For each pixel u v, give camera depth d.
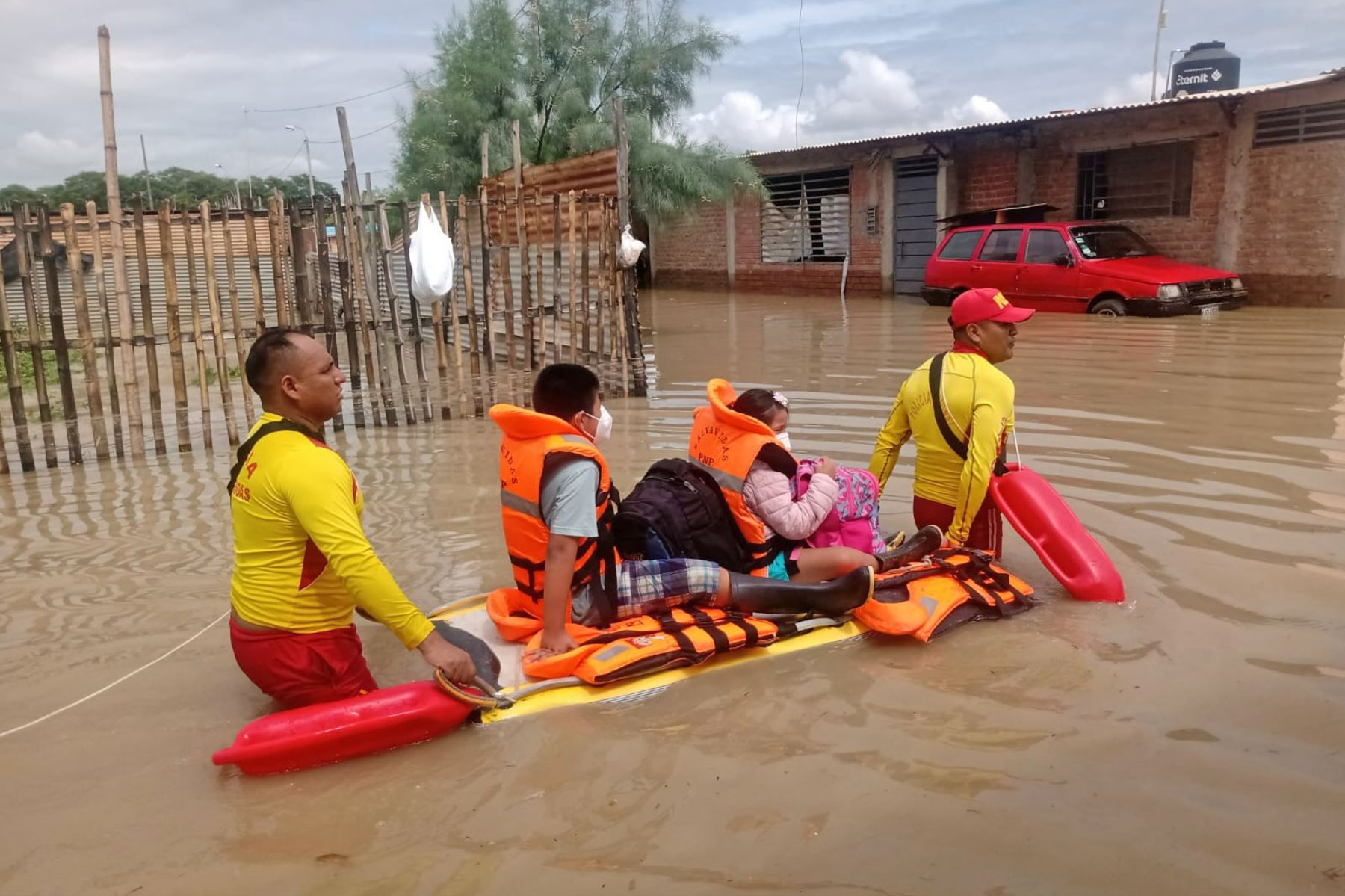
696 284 22.89
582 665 3.37
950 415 4.31
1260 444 6.22
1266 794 2.64
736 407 4.21
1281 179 13.27
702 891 2.34
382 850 2.57
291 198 8.02
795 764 2.89
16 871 2.53
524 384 8.52
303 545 3.13
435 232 7.72
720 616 3.65
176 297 7.13
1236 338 10.45
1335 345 9.80
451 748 3.08
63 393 6.93
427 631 3.13
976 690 3.32
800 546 4.09
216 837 2.65
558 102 17.48
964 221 17.27
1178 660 3.46
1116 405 7.48
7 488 6.35
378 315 8.02
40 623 4.13
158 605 4.30
